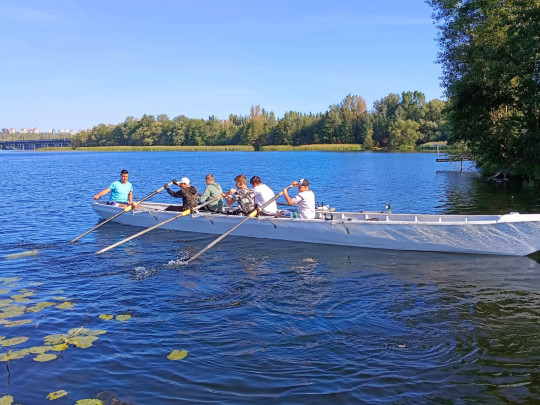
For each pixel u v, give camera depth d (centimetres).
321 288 676
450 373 424
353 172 3312
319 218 1039
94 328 534
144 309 596
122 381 417
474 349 471
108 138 13850
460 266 787
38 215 1384
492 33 2486
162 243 987
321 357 459
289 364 446
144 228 1166
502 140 2558
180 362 452
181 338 507
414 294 644
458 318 553
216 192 1109
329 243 945
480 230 828
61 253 902
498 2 2370
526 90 2259
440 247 867
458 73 2759
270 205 1015
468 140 2734
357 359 454
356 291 660
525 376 418
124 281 717
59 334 517
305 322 548
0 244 980
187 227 1100
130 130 13500
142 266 805
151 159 6406
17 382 416
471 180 2595
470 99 2530
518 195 1834
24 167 4341
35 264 817
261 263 820
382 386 404
